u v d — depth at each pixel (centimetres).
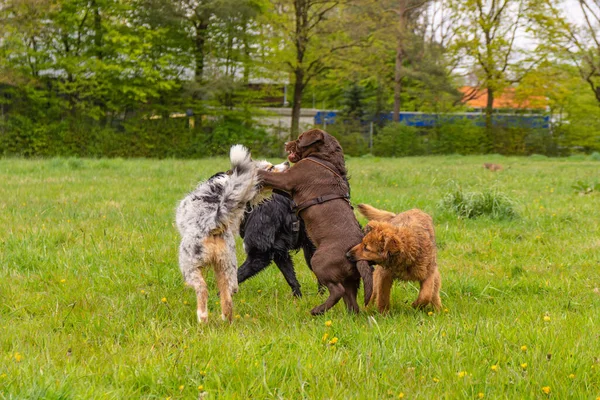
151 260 759
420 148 3981
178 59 3441
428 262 566
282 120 4459
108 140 3281
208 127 3644
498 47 4050
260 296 648
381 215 645
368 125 4219
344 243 564
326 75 3844
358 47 3622
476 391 389
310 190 593
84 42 3334
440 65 4188
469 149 4062
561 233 956
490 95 4203
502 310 587
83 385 377
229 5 3250
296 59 3581
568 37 3866
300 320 561
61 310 564
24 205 1136
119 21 3441
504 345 461
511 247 864
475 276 720
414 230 571
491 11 4059
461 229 971
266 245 641
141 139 3344
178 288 658
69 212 1062
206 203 555
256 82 3797
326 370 412
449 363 429
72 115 3347
